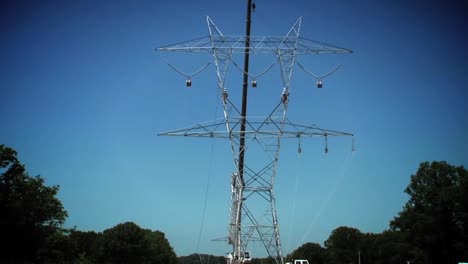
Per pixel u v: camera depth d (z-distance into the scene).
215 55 35.09
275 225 36.44
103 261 151.00
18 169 66.31
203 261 49.53
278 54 35.19
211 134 36.25
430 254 99.44
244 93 39.53
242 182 37.12
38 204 68.31
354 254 173.88
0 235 62.66
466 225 95.12
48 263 80.88
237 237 37.28
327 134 35.66
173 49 34.72
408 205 107.00
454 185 99.38
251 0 39.88
